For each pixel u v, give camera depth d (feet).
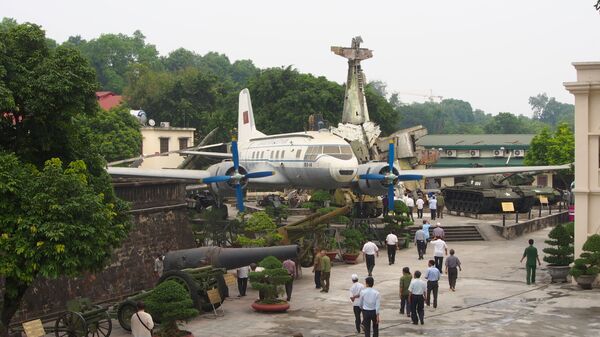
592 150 95.61
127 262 91.50
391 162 128.57
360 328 71.82
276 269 80.74
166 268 86.07
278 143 144.36
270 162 143.43
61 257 55.16
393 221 132.26
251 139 161.58
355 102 169.78
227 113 261.24
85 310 69.62
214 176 129.90
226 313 80.69
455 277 92.53
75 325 67.72
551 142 241.14
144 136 235.61
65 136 62.80
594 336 69.62
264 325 75.00
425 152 200.03
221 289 82.28
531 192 169.17
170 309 67.00
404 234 133.39
